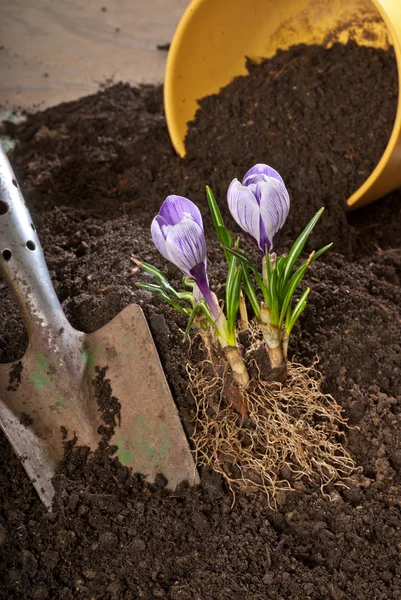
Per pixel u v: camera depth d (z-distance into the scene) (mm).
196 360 658
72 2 1131
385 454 641
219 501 627
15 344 683
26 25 1100
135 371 652
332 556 605
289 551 607
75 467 643
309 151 790
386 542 609
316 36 834
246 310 650
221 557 607
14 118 968
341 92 807
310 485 629
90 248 744
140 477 638
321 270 721
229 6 795
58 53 1064
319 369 666
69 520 623
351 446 646
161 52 1069
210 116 828
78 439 650
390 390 671
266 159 798
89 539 619
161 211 566
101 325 678
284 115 808
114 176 843
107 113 916
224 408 640
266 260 572
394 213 815
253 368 623
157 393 646
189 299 609
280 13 820
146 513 624
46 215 795
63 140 891
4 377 657
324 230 763
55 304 661
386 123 786
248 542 611
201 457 633
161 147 848
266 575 597
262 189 550
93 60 1055
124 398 650
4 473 644
